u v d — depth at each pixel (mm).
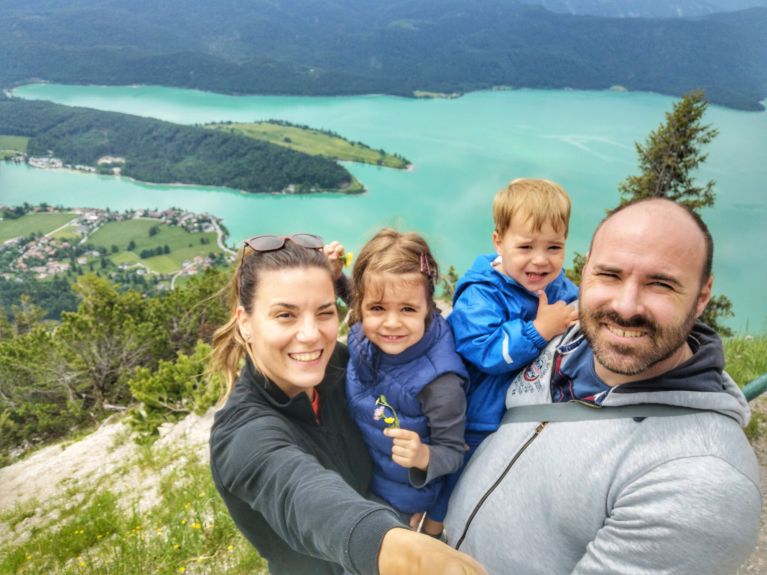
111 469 4152
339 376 958
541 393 840
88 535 2684
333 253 1031
